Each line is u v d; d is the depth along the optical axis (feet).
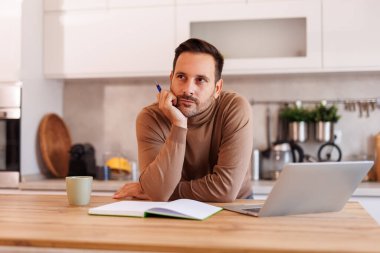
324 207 3.90
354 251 2.53
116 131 10.68
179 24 9.18
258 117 10.05
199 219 3.51
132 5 9.37
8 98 9.22
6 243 2.87
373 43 8.54
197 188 4.88
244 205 4.31
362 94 9.70
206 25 9.32
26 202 4.52
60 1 9.70
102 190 8.59
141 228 3.17
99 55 9.50
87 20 9.57
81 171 9.83
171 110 4.90
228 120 5.25
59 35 9.71
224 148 5.11
